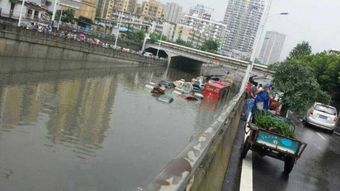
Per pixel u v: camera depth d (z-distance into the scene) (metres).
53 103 33.38
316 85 24.73
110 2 158.50
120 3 170.62
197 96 60.84
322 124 25.30
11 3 65.88
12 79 38.31
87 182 18.64
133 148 25.73
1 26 39.44
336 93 48.06
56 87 40.69
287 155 9.91
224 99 69.81
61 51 53.34
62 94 38.06
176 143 29.84
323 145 17.67
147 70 89.81
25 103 30.81
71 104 34.91
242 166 9.68
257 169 9.76
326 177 10.73
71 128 27.42
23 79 39.94
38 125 26.11
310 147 15.81
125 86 54.44
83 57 60.56
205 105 54.41
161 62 104.62
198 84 68.50
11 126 24.33
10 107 28.52
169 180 2.16
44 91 37.00
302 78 24.86
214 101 61.31
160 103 46.88
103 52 67.56
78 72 57.28
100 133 27.77
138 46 111.69
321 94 33.97
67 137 25.06
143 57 89.81
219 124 6.58
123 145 25.97
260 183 8.44
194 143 3.67
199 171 4.16
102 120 31.91
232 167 9.31
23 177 17.36
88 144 24.55
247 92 32.97
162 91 54.53
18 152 20.19
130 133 29.53
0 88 33.28
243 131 15.82
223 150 8.15
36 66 47.84
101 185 18.70
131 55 81.31
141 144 27.06
